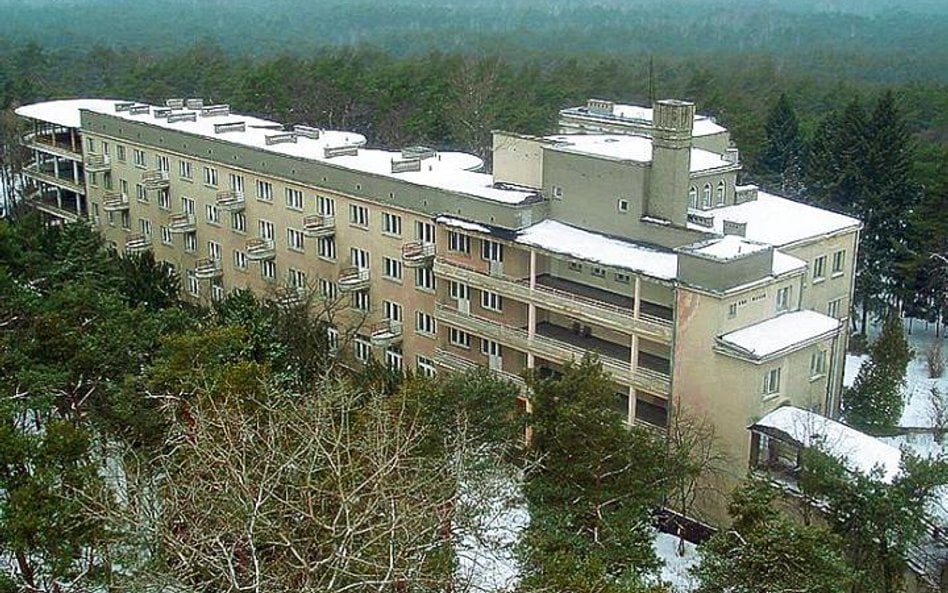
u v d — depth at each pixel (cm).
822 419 5091
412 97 12138
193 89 13838
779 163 10294
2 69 14975
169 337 4919
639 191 5734
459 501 3622
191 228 8219
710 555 3850
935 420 6397
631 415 5572
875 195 8769
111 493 3559
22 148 11019
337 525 2880
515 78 13750
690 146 5675
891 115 9006
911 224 8588
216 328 5153
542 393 4519
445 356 6494
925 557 4397
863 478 4259
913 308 8606
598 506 4162
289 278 7544
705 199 6475
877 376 6238
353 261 7112
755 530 3753
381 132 11831
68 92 13675
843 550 4116
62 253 6738
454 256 6425
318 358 5794
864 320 8688
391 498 2909
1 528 3547
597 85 13912
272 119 12031
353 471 3041
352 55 16038
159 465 4041
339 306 7100
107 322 5181
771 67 17562
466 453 3844
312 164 7156
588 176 5950
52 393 4669
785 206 6719
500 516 4141
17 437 3688
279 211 7500
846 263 6369
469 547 3662
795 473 4972
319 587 2616
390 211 6750
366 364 6281
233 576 2533
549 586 3228
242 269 7906
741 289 5128
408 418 4419
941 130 12412
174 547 2828
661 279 5281
